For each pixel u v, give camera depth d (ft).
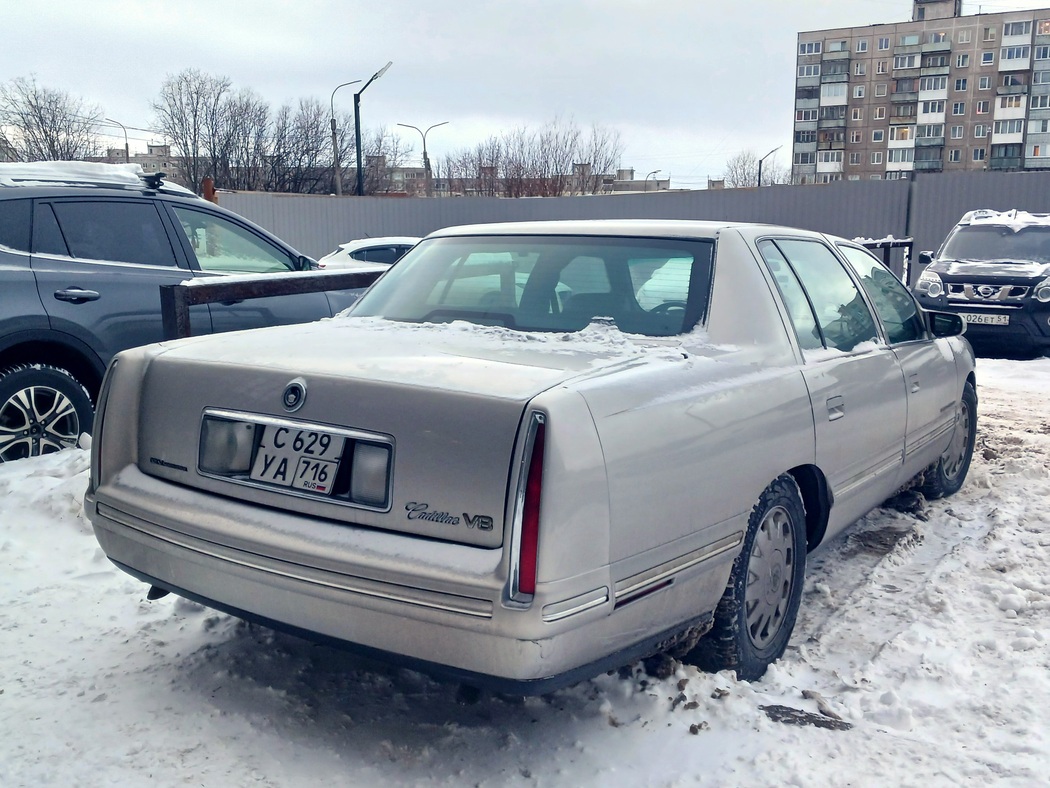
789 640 11.90
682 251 11.65
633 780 8.69
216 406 9.54
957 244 44.39
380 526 8.32
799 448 11.02
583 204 91.71
